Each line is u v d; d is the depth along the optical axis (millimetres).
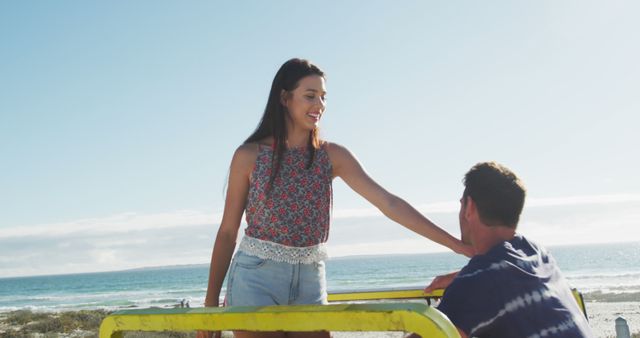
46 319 26031
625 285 47969
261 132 2457
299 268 2357
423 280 78312
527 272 1775
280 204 2352
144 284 104938
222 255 2486
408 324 1133
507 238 1949
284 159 2387
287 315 1284
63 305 60625
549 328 1713
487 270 1756
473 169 2018
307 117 2395
